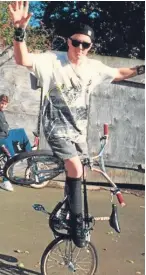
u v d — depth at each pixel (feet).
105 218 14.52
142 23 60.70
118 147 31.63
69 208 14.08
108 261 18.04
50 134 13.29
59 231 15.02
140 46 61.52
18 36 12.05
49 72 12.84
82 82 13.14
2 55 30.12
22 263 17.13
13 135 26.03
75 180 13.66
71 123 13.29
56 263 15.51
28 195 27.17
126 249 19.60
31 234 20.34
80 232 14.01
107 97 31.30
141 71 14.07
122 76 13.92
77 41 12.74
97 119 31.22
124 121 31.63
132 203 27.96
